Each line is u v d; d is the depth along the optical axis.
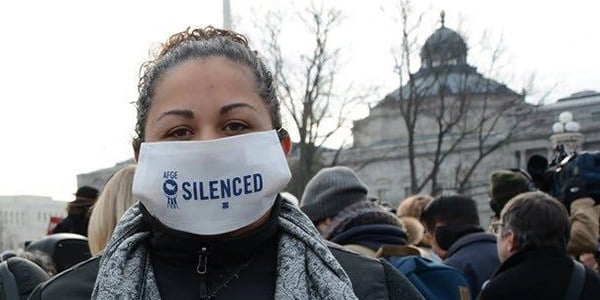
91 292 1.83
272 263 1.85
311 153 28.98
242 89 1.81
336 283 1.76
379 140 49.09
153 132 1.82
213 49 1.85
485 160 44.66
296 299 1.74
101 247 3.36
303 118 29.16
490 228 6.52
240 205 1.73
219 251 1.80
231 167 1.72
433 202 5.74
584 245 4.86
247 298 1.79
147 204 1.77
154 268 1.84
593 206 4.97
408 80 31.34
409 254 4.09
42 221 51.97
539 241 3.99
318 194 4.80
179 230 1.76
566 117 19.06
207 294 1.79
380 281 1.89
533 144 44.06
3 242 51.25
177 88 1.80
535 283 3.87
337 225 4.57
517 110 38.34
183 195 1.72
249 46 1.95
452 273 3.90
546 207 4.03
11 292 3.28
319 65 29.64
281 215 1.91
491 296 3.94
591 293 3.87
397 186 50.72
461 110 30.88
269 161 1.75
